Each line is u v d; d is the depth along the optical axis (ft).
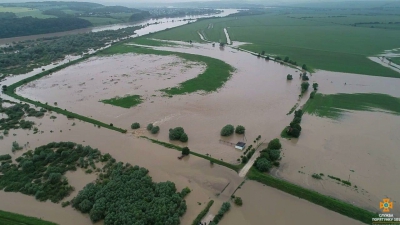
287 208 141.90
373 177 163.12
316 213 138.92
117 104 258.57
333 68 379.55
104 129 215.72
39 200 144.36
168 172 167.53
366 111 247.91
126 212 131.13
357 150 189.06
